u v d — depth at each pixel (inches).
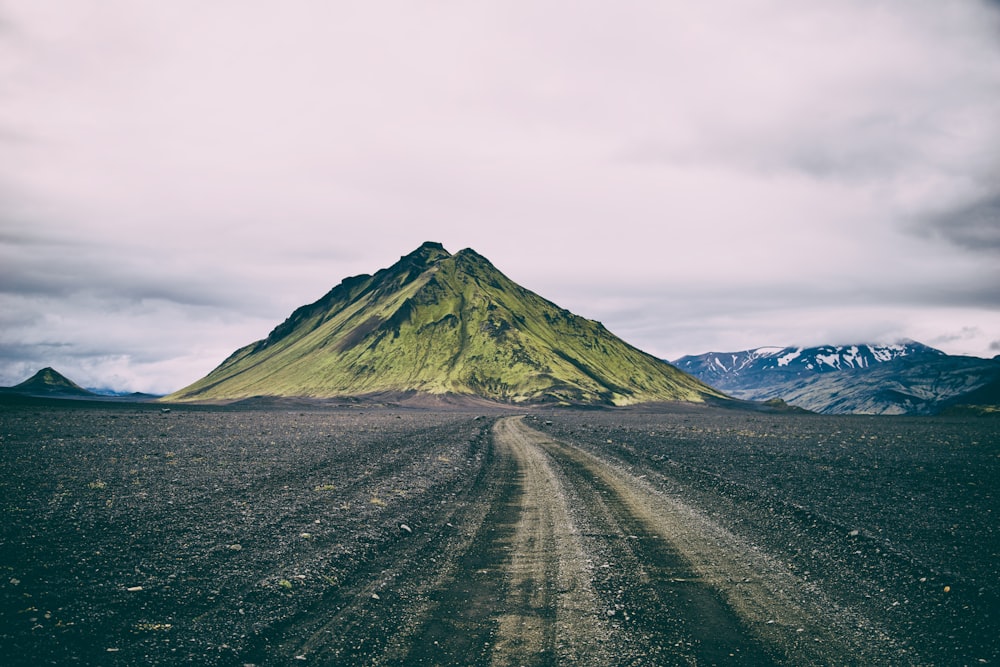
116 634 375.2
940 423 3378.4
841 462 1259.8
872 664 350.6
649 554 578.6
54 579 459.2
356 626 403.5
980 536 625.3
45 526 604.4
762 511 758.5
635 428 2657.5
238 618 408.8
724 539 629.6
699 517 735.1
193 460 1147.9
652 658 355.9
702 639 384.5
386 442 1652.3
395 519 715.4
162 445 1421.0
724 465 1202.6
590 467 1235.9
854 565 531.8
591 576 511.5
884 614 426.3
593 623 410.0
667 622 412.2
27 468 973.2
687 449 1562.5
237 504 751.7
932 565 520.1
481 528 696.4
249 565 518.3
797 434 2188.7
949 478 1034.1
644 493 911.7
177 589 455.8
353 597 459.5
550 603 449.1
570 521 727.1
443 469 1163.3
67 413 2893.7
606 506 818.2
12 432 1635.1
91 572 479.8
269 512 714.2
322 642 377.7
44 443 1376.7
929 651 368.2
